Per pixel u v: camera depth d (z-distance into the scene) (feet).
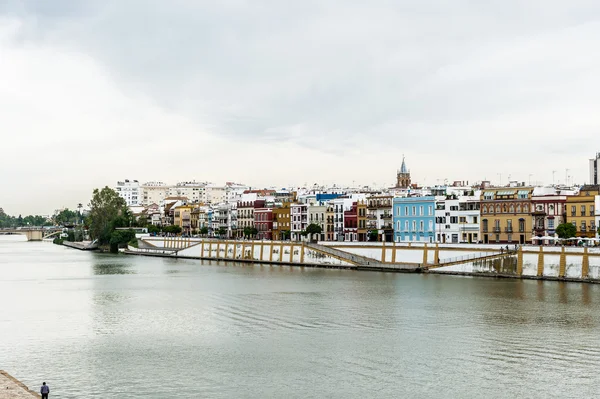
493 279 642.22
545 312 456.04
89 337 402.31
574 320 428.56
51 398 291.79
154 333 412.36
